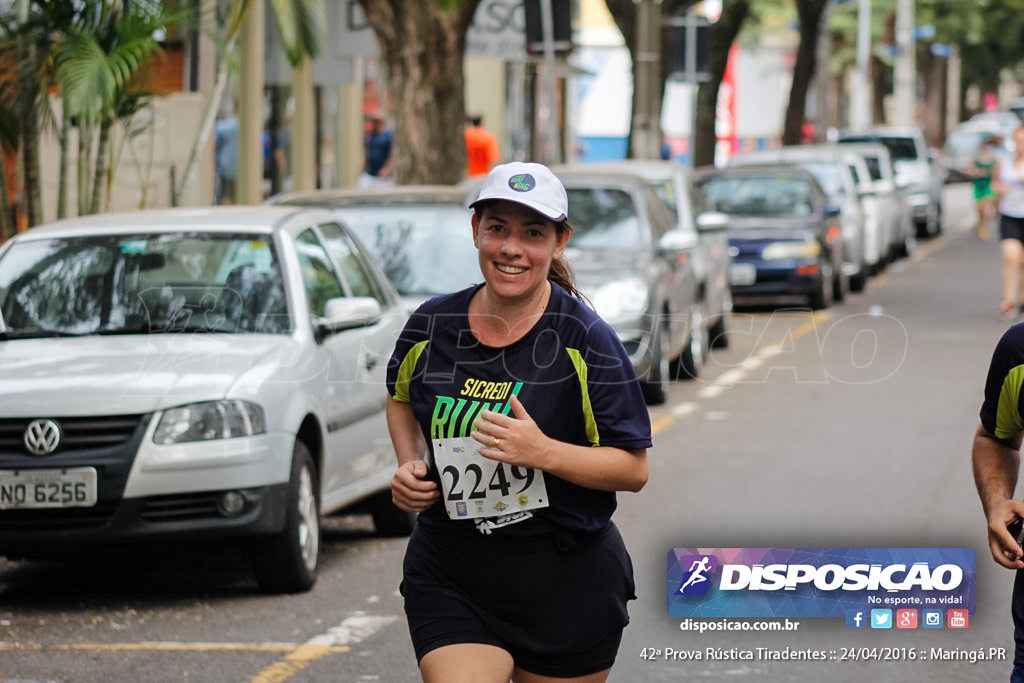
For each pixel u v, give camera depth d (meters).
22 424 16.19
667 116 98.88
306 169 51.97
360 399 18.88
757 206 44.62
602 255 29.47
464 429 9.33
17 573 18.53
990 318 42.53
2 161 26.17
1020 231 42.59
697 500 20.84
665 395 29.86
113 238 18.78
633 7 60.44
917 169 76.56
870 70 142.38
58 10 25.39
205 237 18.72
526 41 38.81
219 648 14.94
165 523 16.22
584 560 9.41
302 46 33.47
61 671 14.20
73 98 24.36
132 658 14.63
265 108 49.50
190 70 44.22
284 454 16.69
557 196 9.23
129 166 40.19
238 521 16.30
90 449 16.17
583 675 9.54
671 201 34.62
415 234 24.66
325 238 19.92
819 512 19.98
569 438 9.34
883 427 26.75
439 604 9.43
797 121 83.12
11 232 26.23
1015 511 9.34
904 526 19.05
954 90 189.38
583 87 98.62
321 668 14.25
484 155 51.03
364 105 60.00
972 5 128.75
